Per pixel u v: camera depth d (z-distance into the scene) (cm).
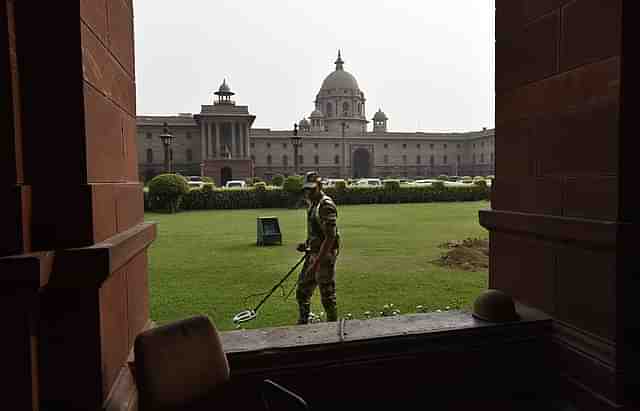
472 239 1036
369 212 2206
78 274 170
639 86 231
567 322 274
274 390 199
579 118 256
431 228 1448
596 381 247
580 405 259
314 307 561
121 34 241
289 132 7312
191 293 619
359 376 266
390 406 271
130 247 216
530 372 291
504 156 332
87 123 178
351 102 9162
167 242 1148
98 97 194
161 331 187
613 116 233
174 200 2366
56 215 173
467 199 3316
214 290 638
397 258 893
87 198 175
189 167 6694
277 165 7269
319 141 7469
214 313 527
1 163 161
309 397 258
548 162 283
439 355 278
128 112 255
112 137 217
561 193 272
